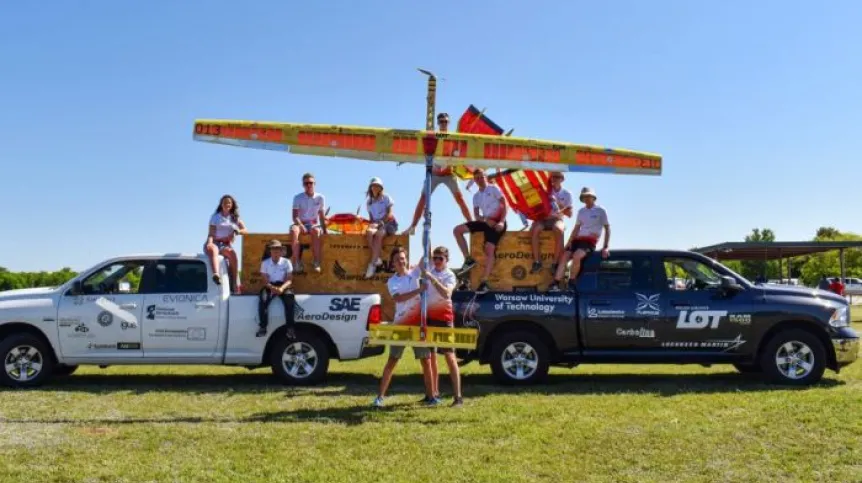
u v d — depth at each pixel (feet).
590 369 39.19
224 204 34.09
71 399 28.78
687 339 31.91
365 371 38.01
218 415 25.40
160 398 29.01
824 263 188.85
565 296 32.45
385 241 35.53
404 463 19.31
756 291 32.22
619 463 19.31
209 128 26.50
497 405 26.91
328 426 23.52
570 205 35.22
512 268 34.68
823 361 31.48
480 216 35.29
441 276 26.89
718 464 19.25
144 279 32.68
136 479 17.98
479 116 35.37
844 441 21.30
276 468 18.84
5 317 31.81
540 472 18.61
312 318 32.27
